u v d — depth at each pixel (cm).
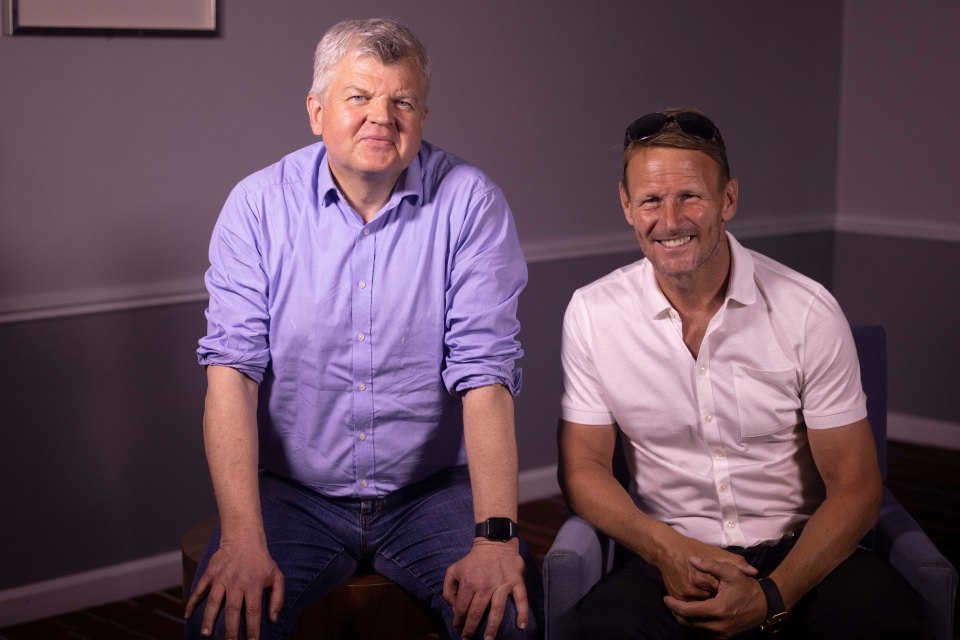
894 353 477
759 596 180
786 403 200
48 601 309
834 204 486
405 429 208
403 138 196
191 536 216
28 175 293
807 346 197
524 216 388
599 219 409
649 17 411
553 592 189
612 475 207
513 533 191
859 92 473
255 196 207
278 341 206
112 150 304
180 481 329
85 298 304
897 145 464
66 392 306
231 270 206
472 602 183
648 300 202
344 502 210
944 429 462
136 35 302
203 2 312
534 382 399
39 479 305
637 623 182
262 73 326
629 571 198
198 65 314
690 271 194
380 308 204
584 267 405
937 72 450
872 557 193
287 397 209
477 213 207
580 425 210
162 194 314
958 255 453
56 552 310
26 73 289
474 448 197
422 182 207
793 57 458
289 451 212
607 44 400
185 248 320
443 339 208
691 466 205
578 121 397
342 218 204
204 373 329
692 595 184
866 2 466
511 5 375
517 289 211
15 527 303
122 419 316
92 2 295
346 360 205
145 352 317
